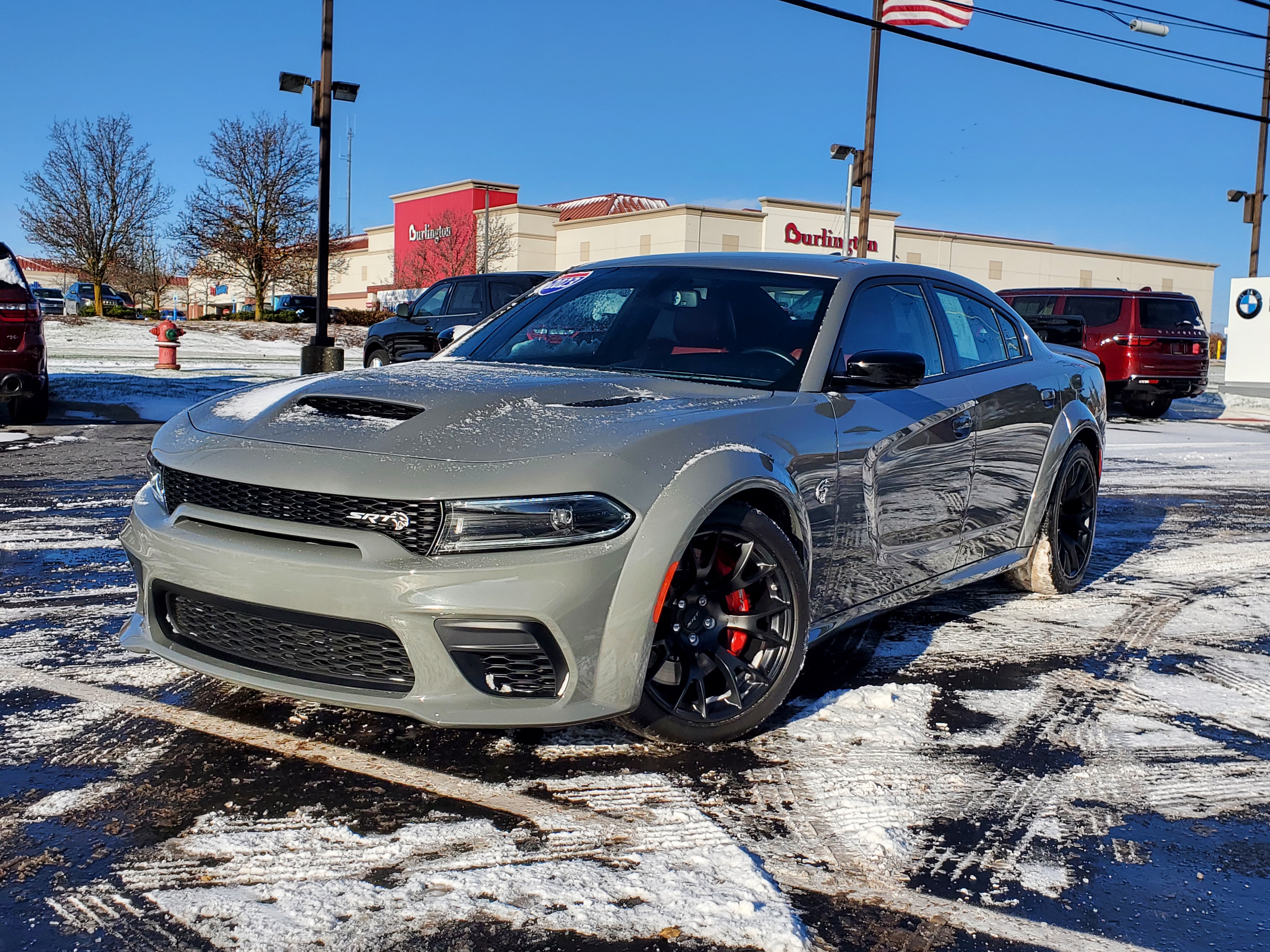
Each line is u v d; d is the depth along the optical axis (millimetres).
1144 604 4684
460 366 3434
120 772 2621
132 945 1900
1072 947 2002
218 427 2883
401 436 2637
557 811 2480
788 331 3490
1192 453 11164
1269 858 2383
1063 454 4586
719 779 2699
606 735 2947
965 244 53906
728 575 2869
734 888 2148
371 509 2479
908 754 2908
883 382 3264
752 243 48594
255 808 2453
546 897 2094
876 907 2121
